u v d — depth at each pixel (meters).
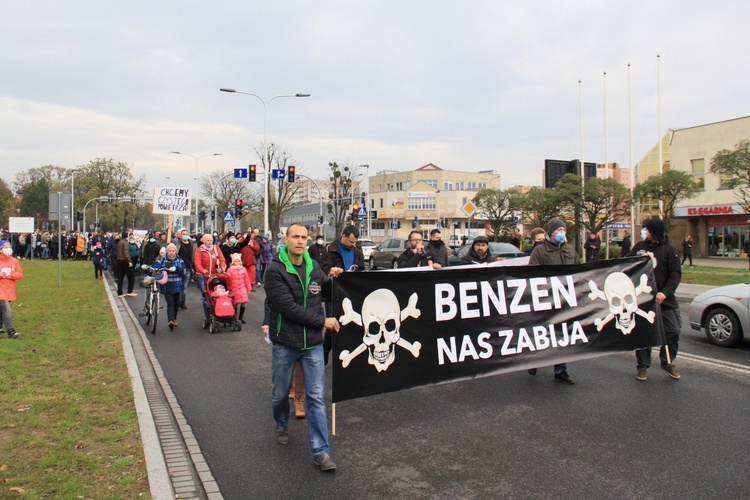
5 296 9.53
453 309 6.02
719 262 34.53
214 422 5.75
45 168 101.75
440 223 84.62
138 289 19.48
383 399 6.53
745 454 4.73
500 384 7.07
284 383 4.86
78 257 38.62
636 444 4.98
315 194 112.44
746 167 22.59
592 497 4.01
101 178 71.69
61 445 4.81
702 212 39.94
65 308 13.62
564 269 6.77
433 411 6.04
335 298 5.25
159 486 4.09
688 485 4.18
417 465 4.63
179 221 45.44
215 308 11.08
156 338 10.71
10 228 37.09
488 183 103.19
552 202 29.36
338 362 5.24
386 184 104.56
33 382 6.79
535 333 6.55
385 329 5.54
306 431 5.48
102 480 4.19
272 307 4.64
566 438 5.16
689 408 5.98
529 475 4.39
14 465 4.42
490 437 5.23
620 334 6.99
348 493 4.13
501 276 6.38
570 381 7.05
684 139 41.47
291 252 4.58
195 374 7.83
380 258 31.14
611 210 28.91
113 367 7.61
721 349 9.20
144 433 5.16
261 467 4.61
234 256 11.62
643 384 6.96
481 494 4.09
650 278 7.18
